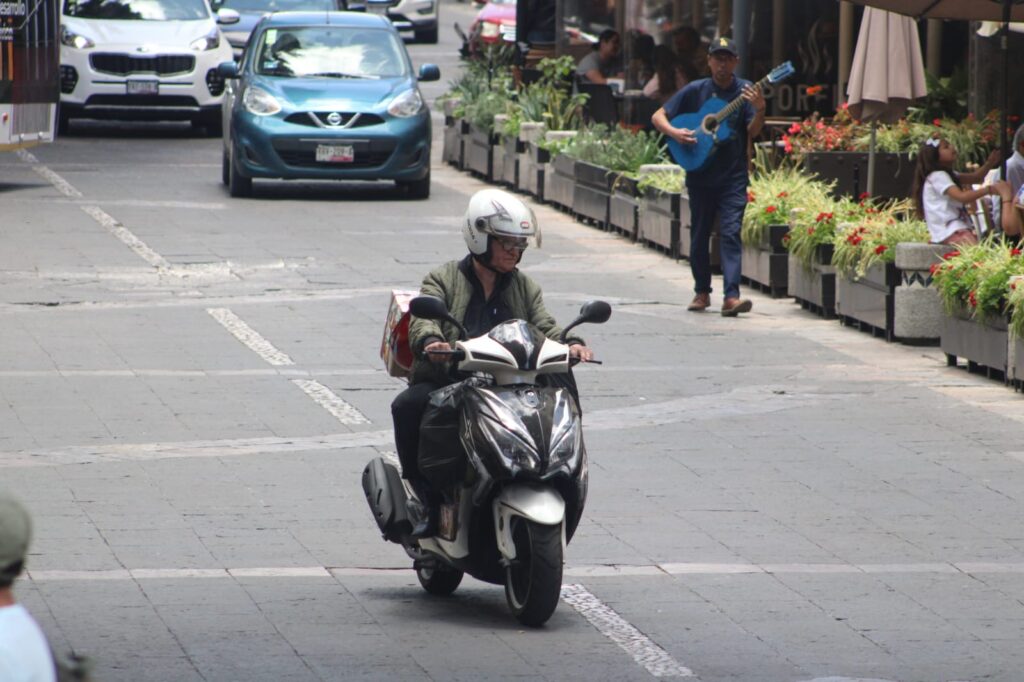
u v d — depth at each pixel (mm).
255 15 96312
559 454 19688
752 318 42594
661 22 64562
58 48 69312
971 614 21141
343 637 19984
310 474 27422
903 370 36375
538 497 19703
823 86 60500
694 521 25156
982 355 35406
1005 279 34594
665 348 38406
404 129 63938
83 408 31562
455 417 20266
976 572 22922
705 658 19375
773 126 58562
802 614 21047
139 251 51094
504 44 83938
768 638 20109
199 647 19422
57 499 25516
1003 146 42562
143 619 20391
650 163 58562
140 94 82438
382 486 21484
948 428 31109
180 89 83000
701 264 43000
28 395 32469
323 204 63125
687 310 43469
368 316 41625
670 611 21141
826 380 35219
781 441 30078
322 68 66375
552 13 83000
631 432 30625
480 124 72625
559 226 59281
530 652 19547
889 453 29312
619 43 71312
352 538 24219
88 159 74812
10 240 52469
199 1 86875
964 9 44469
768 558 23406
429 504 21016
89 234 54125
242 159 63438
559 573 19766
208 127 86312
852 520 25344
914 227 40312
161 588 21625
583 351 20453
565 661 19234
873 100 47531
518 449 19531
